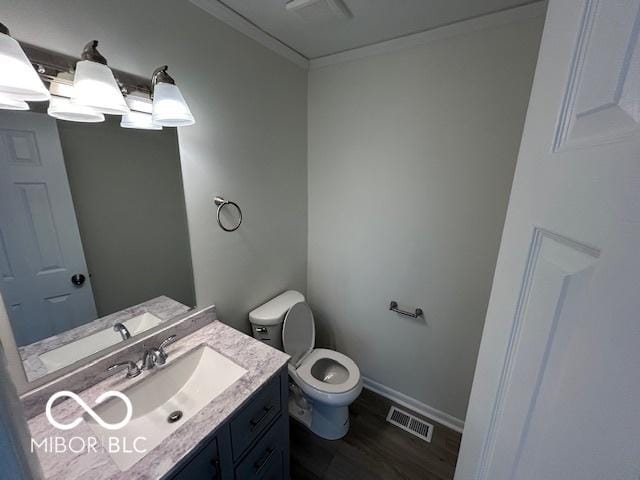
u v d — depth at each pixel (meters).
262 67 1.43
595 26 0.34
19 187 0.75
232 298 1.48
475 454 0.69
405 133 1.51
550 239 0.44
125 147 0.97
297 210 1.88
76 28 0.80
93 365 0.93
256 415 0.98
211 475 0.83
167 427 0.95
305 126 1.81
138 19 0.94
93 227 0.92
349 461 1.51
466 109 1.33
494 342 0.62
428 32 1.34
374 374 1.99
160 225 1.10
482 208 1.39
